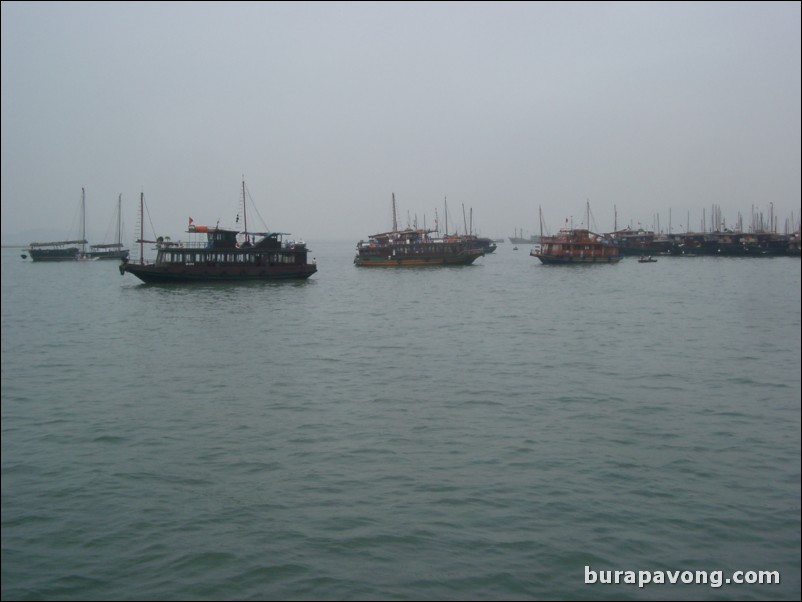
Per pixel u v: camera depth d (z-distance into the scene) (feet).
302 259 350.64
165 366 123.54
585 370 116.37
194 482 64.13
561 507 57.41
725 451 71.61
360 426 81.97
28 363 128.16
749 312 208.95
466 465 67.77
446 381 107.76
